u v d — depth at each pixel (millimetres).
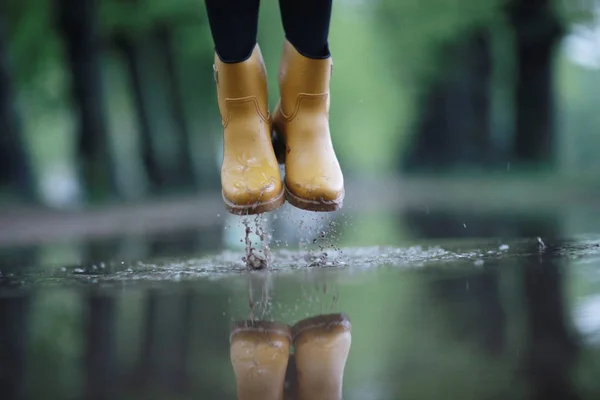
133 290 2590
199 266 3332
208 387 1354
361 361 1496
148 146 21094
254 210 2854
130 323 1972
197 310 2150
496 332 1696
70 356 1612
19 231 8414
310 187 2879
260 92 2906
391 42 26703
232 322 1950
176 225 8672
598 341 1585
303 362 1512
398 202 12289
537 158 19656
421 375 1384
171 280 2848
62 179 36906
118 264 3590
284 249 4172
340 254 3568
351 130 37125
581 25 19844
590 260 2867
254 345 1669
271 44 22000
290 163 2939
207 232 7027
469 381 1335
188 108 23328
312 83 2908
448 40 24578
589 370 1376
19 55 18297
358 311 2029
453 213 8219
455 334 1690
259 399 1276
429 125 32594
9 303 2363
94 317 2074
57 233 7801
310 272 2969
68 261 4051
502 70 25219
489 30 23656
